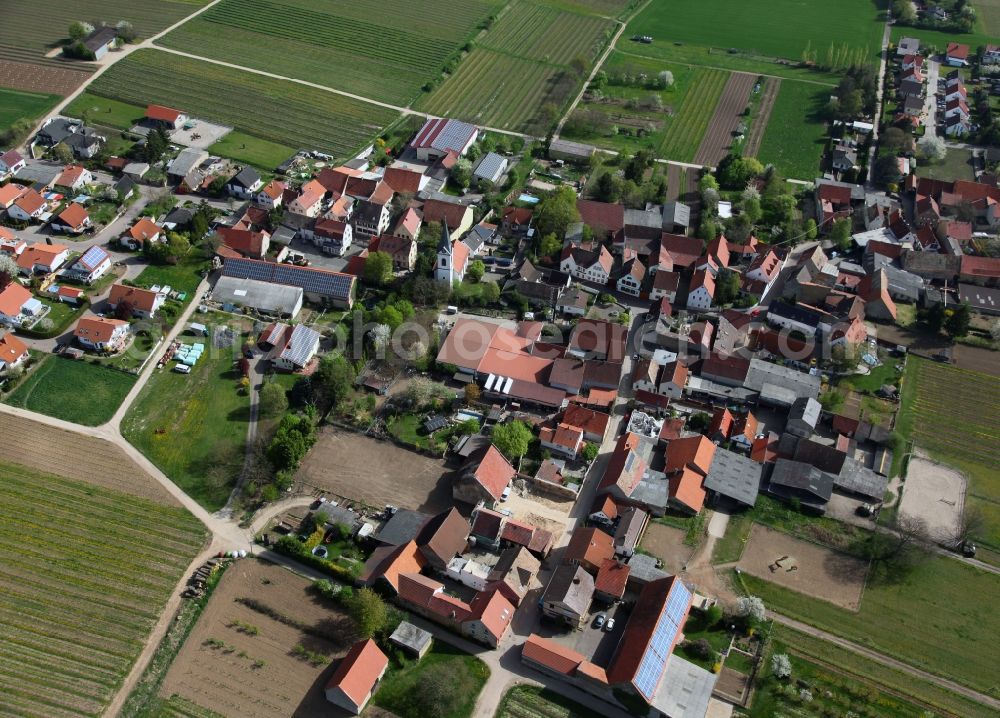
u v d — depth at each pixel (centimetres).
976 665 12875
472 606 12988
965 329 19050
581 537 14088
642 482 15288
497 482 14975
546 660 12381
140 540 14250
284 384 17412
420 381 17362
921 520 15025
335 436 16362
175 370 17688
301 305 19600
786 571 14138
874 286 19950
